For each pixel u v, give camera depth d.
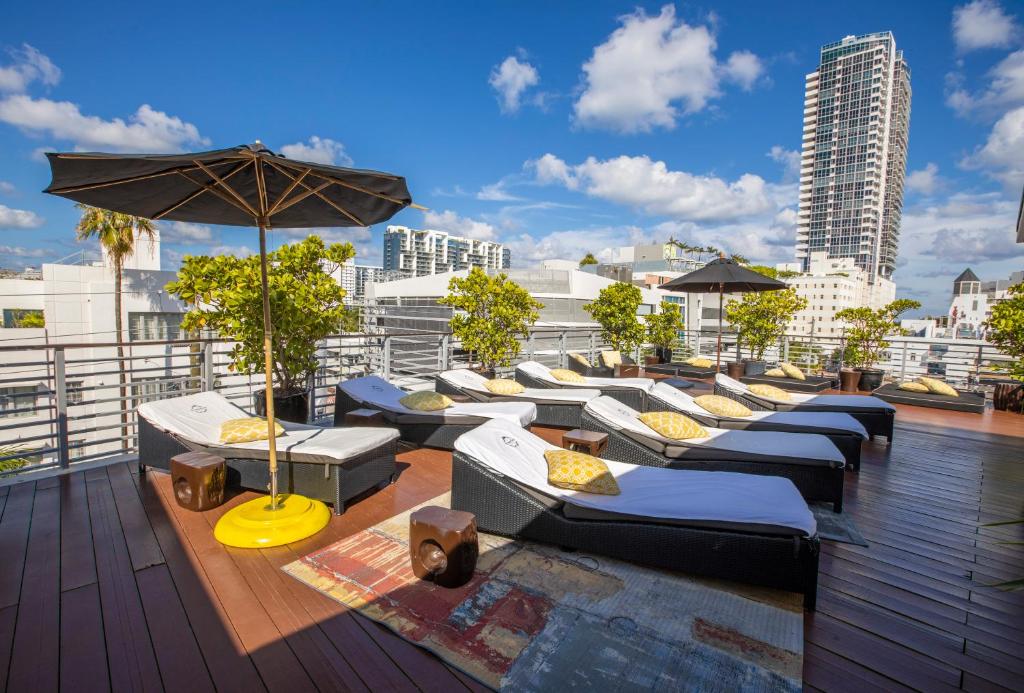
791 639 2.28
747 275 7.98
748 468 3.91
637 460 4.25
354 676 2.01
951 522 3.66
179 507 3.56
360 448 3.60
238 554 2.94
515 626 2.33
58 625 2.28
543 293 24.16
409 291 25.39
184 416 4.19
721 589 2.67
